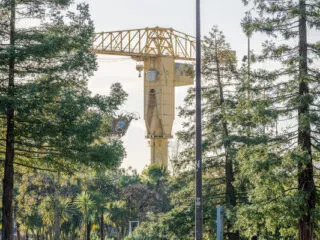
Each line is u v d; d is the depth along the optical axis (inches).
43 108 1774.1
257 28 1786.4
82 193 4852.4
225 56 2519.7
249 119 1931.6
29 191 3425.2
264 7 1796.3
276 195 1758.1
